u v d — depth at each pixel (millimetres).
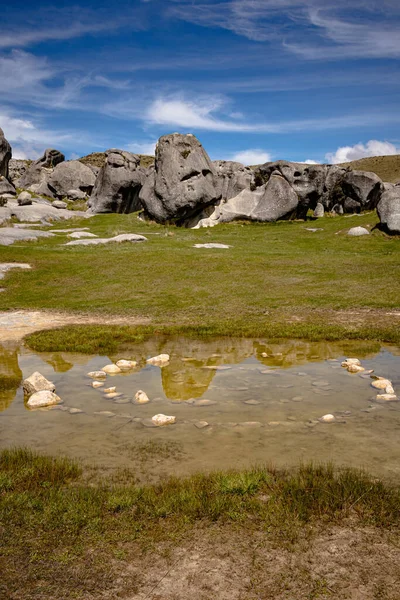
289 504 5125
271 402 9055
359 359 12477
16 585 4027
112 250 32375
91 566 4266
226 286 23531
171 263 28484
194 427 7812
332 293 21469
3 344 14945
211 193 45844
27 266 27688
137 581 4074
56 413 8688
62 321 18141
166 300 21422
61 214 50062
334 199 49594
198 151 46906
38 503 5277
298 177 46875
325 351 13477
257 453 6684
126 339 15375
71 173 66500
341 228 40188
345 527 4750
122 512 5102
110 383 10688
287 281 24141
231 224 46656
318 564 4223
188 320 17906
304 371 11375
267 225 45625
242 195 48938
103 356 13438
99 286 24141
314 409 8570
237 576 4105
